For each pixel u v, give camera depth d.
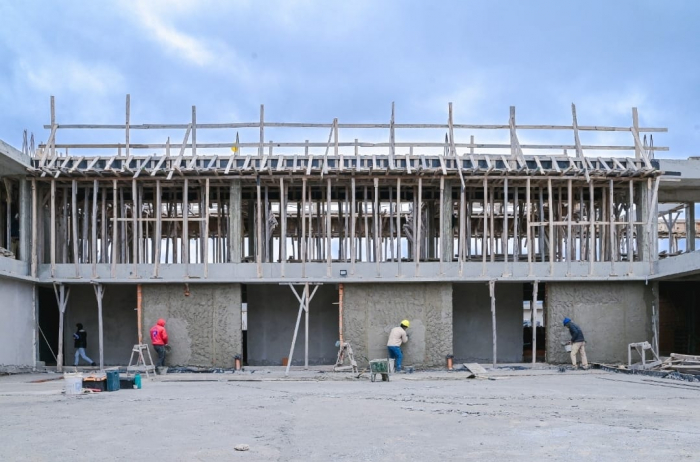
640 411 10.11
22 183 20.12
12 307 18.86
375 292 20.38
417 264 20.31
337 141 20.59
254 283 20.66
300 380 17.05
